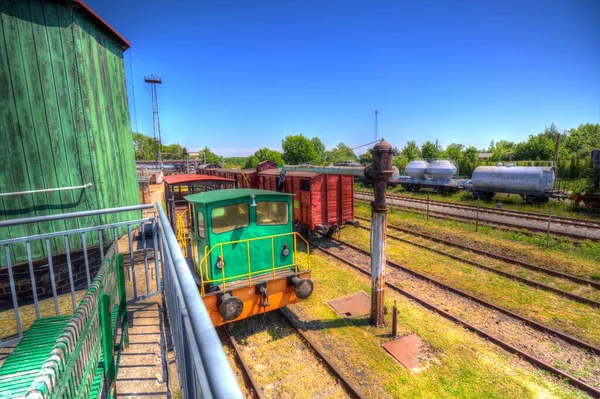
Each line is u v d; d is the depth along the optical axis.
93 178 7.08
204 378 1.23
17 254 6.24
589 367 5.93
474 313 7.82
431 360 6.19
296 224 15.09
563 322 7.31
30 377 2.29
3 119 6.04
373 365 6.07
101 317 2.92
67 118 6.67
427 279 9.68
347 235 15.10
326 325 7.43
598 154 19.38
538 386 5.54
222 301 6.11
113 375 3.08
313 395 5.43
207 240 6.51
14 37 6.04
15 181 6.21
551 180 21.23
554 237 13.44
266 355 6.45
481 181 24.38
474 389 5.47
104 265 3.35
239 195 6.77
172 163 63.84
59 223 6.66
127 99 9.13
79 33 6.73
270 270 7.20
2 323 5.08
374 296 7.30
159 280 5.06
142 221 4.76
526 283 9.30
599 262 10.69
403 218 18.03
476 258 11.46
